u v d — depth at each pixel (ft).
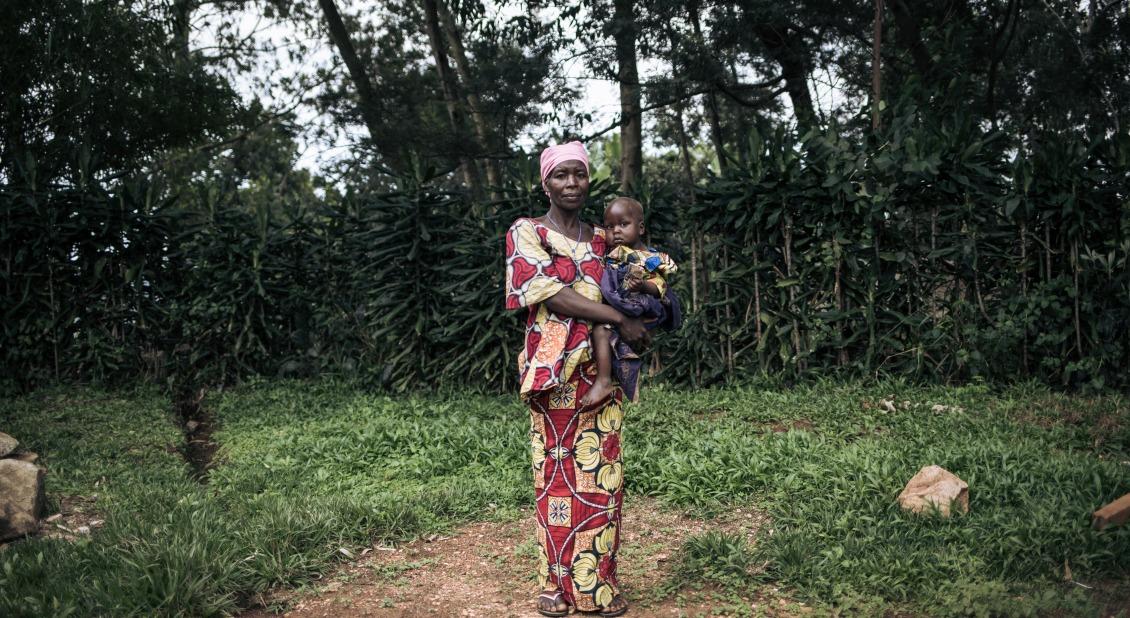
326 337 31.86
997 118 49.08
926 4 40.60
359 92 53.31
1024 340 24.48
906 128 25.39
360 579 13.58
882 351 25.34
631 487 17.52
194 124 39.58
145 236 30.17
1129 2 43.52
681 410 23.56
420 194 28.96
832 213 25.55
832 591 12.05
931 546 13.19
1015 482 15.48
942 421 20.65
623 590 12.82
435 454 20.53
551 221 11.64
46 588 12.25
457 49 55.26
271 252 31.96
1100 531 13.12
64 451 20.83
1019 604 11.03
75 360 28.73
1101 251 24.40
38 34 31.01
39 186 28.91
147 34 37.06
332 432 23.49
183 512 15.34
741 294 26.66
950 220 25.63
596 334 11.44
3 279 28.55
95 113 34.45
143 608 11.73
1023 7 45.21
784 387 25.46
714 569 13.06
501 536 15.48
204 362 30.83
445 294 28.78
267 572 13.21
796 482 16.21
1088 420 20.21
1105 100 44.98
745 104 46.09
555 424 11.63
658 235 28.35
